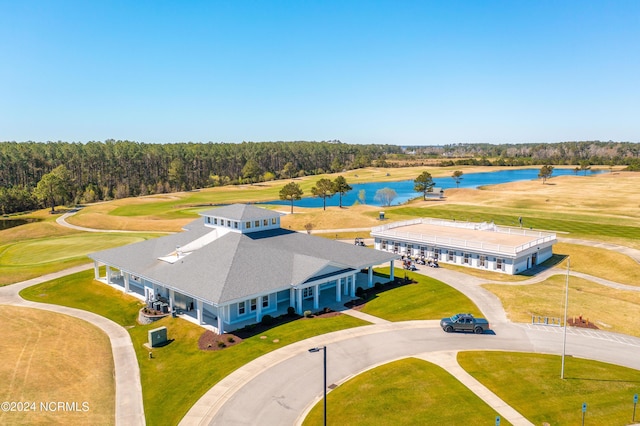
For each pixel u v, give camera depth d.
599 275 60.78
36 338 41.06
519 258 61.19
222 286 41.75
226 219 57.69
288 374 32.84
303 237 59.25
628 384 31.14
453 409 27.98
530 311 45.75
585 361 34.75
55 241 88.62
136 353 38.16
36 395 31.25
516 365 34.00
